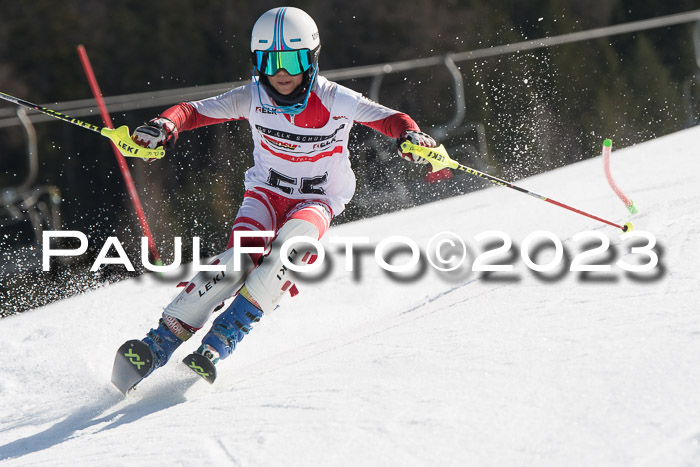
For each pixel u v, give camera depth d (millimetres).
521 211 18062
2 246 35938
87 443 6328
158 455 5387
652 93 66000
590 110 63031
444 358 6055
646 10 68375
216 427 5695
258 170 9156
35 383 10305
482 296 8070
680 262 7430
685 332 5461
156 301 14414
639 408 4520
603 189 18766
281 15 8094
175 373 9164
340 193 9219
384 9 61500
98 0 56125
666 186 15945
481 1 64000
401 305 11594
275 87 8289
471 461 4395
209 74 58469
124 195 50500
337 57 61219
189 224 49750
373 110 8578
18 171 49906
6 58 54250
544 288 7605
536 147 58625
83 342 12102
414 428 4879
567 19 65688
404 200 40344
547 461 4230
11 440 7992
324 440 4980
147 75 56906
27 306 26578
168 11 57312
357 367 6395
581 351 5543
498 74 61969
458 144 52781
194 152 51125
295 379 6574
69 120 8156
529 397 4980
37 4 54406
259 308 8344
